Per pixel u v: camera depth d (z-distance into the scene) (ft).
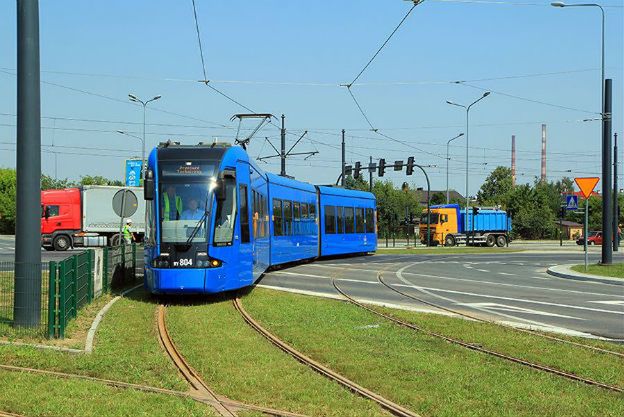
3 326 46.60
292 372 36.06
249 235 73.61
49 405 29.17
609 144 122.72
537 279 103.71
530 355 41.83
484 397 31.50
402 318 56.59
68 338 44.65
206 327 50.55
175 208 65.67
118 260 77.00
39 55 47.34
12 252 158.20
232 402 30.40
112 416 27.81
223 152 68.80
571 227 362.53
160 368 36.52
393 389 32.73
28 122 46.85
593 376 36.50
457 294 79.10
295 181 115.14
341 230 140.05
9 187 380.37
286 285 84.58
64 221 172.65
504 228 254.27
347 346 43.45
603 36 121.29
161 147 69.21
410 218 255.29
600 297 78.38
